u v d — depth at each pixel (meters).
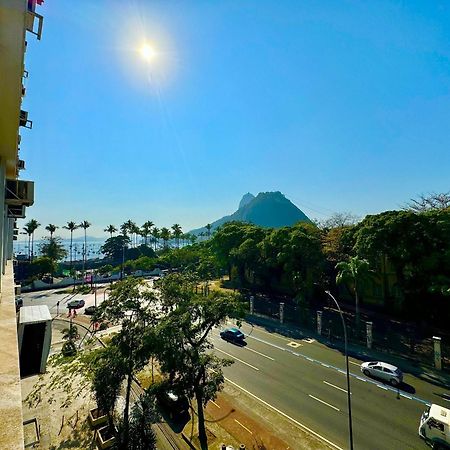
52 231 87.00
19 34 4.35
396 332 30.83
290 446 16.84
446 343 27.94
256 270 49.50
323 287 40.16
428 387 22.52
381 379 23.67
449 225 28.94
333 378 24.25
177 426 19.27
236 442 17.39
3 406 2.58
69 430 18.84
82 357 20.66
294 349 30.33
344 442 17.00
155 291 19.67
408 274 30.27
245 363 27.31
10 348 3.86
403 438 17.14
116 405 21.28
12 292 8.33
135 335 16.98
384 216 32.56
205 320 18.27
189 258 81.31
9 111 6.12
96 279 80.75
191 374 16.75
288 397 21.72
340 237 39.75
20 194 13.12
